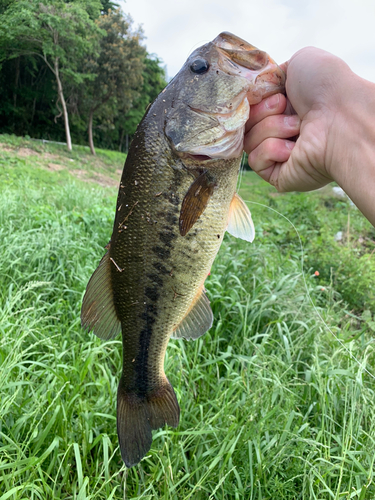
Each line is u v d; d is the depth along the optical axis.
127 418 0.32
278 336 0.55
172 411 0.32
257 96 0.27
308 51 0.26
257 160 0.29
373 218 0.22
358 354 0.51
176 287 0.30
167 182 0.29
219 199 0.29
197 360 0.49
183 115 0.28
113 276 0.31
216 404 0.41
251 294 0.64
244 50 0.28
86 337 0.50
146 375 0.32
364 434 0.39
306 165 0.26
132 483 0.36
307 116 0.26
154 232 0.29
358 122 0.23
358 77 0.24
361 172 0.23
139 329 0.31
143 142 0.29
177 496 0.34
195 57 0.28
